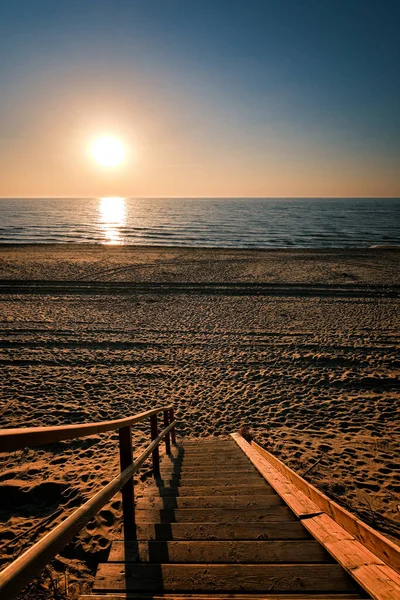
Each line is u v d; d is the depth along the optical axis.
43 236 44.28
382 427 6.66
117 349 10.77
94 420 6.80
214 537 2.29
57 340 11.36
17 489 4.13
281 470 3.80
